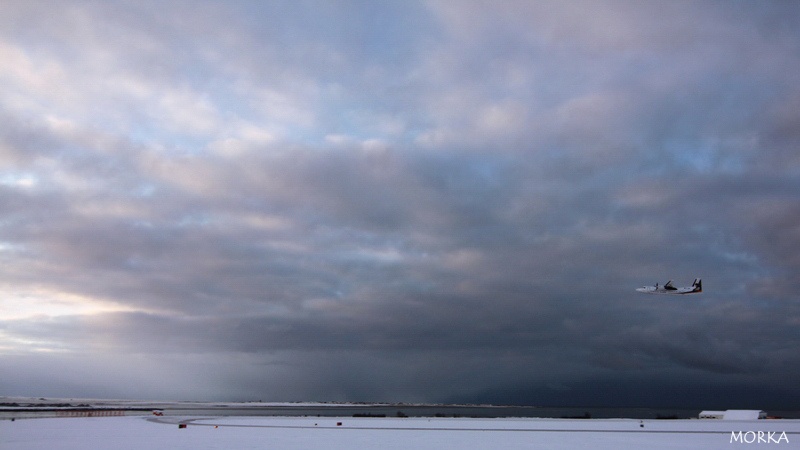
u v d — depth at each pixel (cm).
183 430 9194
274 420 13775
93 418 13875
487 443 7025
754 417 15162
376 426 10906
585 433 8969
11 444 6519
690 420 14900
